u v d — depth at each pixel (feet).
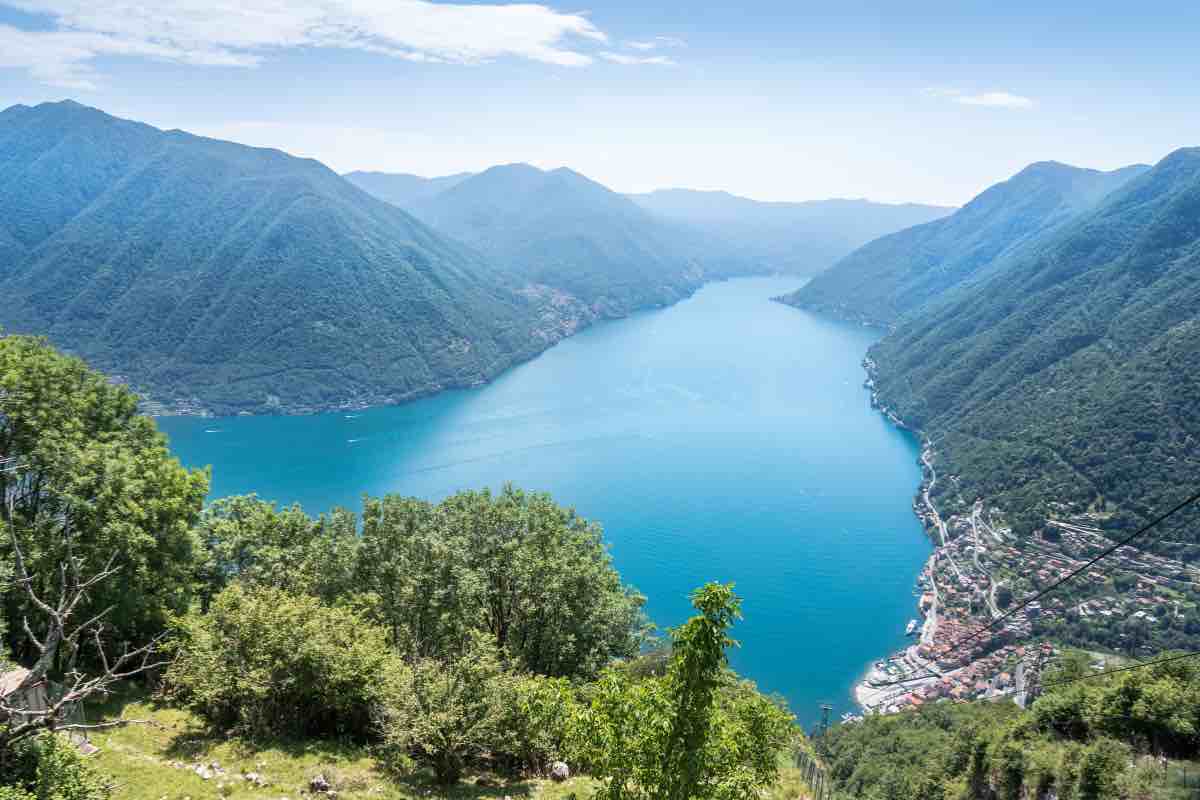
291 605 114.21
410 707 100.37
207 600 170.09
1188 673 128.36
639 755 65.67
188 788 87.04
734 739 71.61
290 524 175.83
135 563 136.15
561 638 159.22
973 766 149.48
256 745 102.83
